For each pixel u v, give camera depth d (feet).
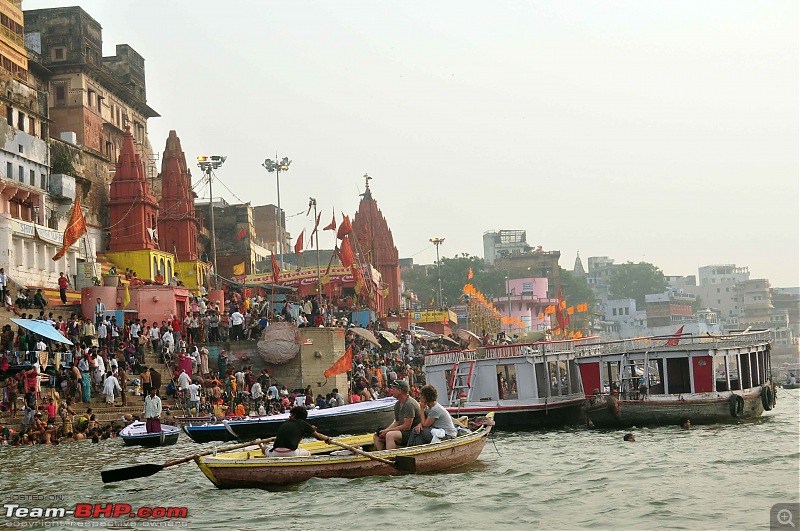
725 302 649.61
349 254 211.00
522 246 586.86
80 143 218.79
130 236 199.00
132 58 255.09
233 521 60.90
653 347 119.65
